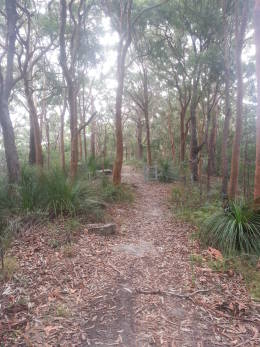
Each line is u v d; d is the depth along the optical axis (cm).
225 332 290
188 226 702
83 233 584
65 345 262
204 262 468
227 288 384
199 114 2277
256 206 571
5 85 765
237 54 877
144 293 362
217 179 1814
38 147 1465
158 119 3145
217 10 1240
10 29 754
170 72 1731
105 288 371
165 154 2972
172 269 441
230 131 2028
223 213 590
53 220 631
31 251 473
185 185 1324
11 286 358
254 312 328
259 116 609
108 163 1869
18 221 568
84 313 313
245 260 473
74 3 1183
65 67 1009
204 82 1550
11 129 764
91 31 1247
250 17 1030
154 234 645
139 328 292
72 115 1091
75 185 762
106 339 273
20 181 740
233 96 1639
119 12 1201
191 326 298
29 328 282
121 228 679
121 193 1069
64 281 382
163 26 1470
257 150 613
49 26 1127
